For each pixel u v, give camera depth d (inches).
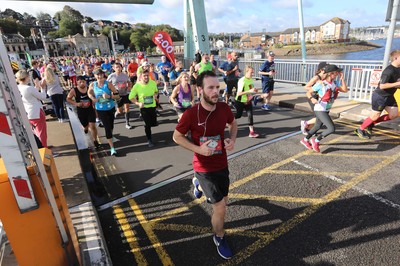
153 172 181.5
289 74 462.6
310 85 186.4
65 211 82.7
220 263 102.0
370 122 203.2
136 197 151.3
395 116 196.4
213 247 110.5
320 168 169.6
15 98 62.6
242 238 113.7
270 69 315.9
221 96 412.5
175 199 147.0
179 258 106.0
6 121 60.7
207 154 90.2
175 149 221.6
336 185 148.7
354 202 132.2
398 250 101.7
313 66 413.4
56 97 305.1
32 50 3853.3
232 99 369.1
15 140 62.6
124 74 284.7
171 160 199.8
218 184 101.0
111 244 116.3
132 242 116.7
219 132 96.4
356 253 101.6
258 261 101.5
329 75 173.6
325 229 115.4
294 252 104.3
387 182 148.0
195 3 563.2
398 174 155.6
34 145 65.9
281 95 375.6
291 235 113.5
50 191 70.9
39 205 70.7
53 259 75.7
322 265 97.4
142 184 165.8
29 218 70.7
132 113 365.7
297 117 289.9
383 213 122.6
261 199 140.4
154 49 4537.4
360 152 188.2
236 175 168.1
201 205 140.2
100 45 5088.6
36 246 73.4
